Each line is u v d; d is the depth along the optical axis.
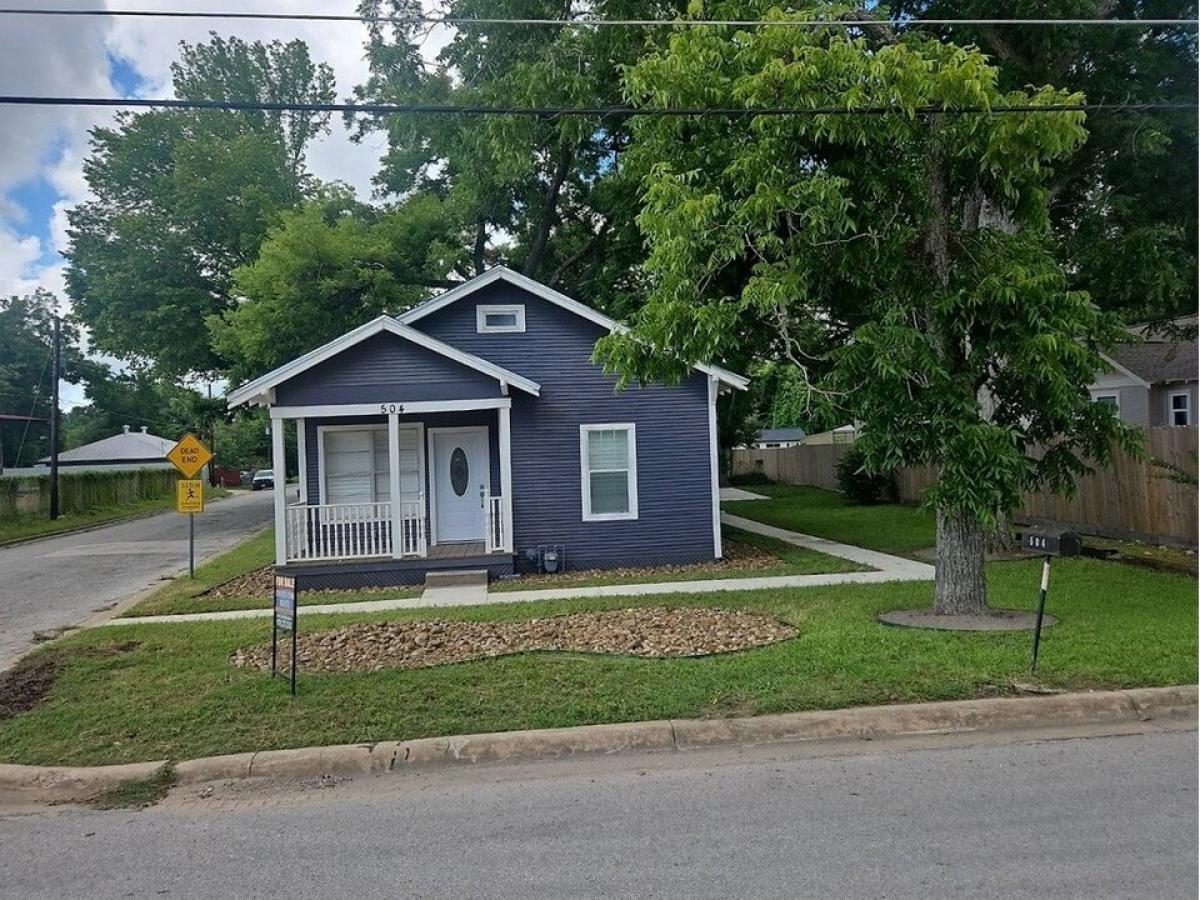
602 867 4.13
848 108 7.94
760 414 39.53
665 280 8.68
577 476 15.10
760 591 11.25
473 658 7.78
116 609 12.53
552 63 15.52
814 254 8.50
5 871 4.32
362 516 15.22
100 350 31.69
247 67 32.81
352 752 5.67
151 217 29.89
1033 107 7.90
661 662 7.36
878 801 4.82
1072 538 6.85
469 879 4.06
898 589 10.99
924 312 8.75
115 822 4.94
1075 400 8.35
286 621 7.00
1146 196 14.80
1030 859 4.06
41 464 64.94
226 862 4.36
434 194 25.62
